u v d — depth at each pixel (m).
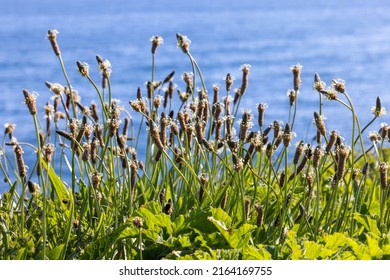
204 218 6.47
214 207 6.93
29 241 6.48
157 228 6.48
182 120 6.97
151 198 7.34
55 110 7.93
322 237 6.49
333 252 6.03
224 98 7.79
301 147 6.73
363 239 6.83
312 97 59.09
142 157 19.66
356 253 6.11
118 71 96.00
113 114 6.66
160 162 7.48
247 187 7.73
